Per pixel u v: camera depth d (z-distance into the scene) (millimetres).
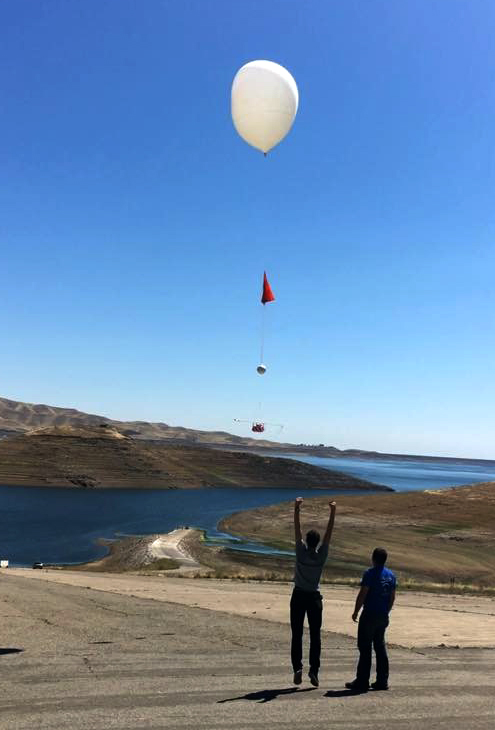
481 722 6492
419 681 8367
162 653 9656
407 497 88812
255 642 11016
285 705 6906
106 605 15906
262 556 52375
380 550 8109
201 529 73500
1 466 152125
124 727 5984
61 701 6801
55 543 69375
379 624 7863
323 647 10797
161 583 26984
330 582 30250
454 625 14492
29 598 16531
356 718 6480
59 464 157875
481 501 82562
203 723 6176
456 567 46250
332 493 164875
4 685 7375
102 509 105312
